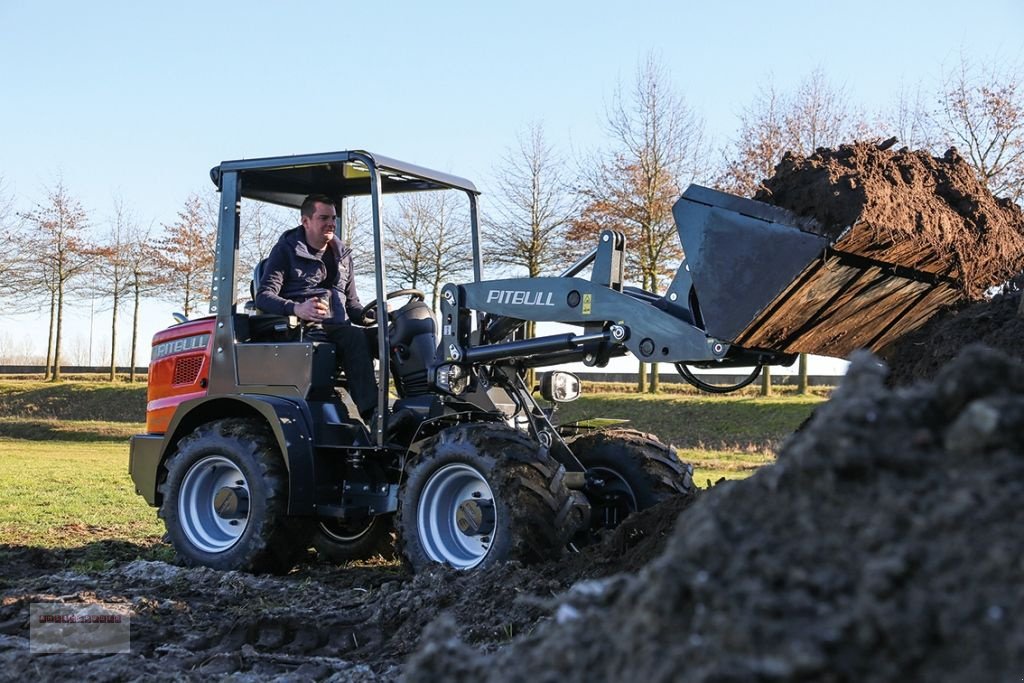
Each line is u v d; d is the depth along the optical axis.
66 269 34.75
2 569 6.12
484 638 3.92
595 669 1.64
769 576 1.59
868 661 1.46
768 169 21.28
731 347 4.74
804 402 24.14
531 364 5.79
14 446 21.17
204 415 6.65
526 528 4.93
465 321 5.90
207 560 6.14
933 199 4.76
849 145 4.72
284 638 4.37
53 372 38.34
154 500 6.75
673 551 1.72
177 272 32.84
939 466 1.71
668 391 27.95
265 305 6.27
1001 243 4.91
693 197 4.75
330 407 6.11
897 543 1.59
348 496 6.10
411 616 4.39
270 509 6.00
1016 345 4.25
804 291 4.52
